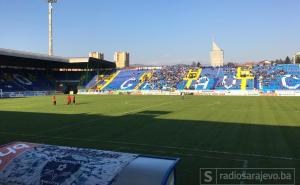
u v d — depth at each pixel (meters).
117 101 49.19
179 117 28.34
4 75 76.38
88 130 21.84
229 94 69.12
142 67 93.00
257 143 17.47
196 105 40.91
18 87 72.38
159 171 6.93
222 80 75.88
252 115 29.67
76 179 6.96
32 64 80.56
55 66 86.44
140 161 7.43
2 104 43.91
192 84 76.12
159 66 92.12
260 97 59.62
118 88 79.69
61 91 82.19
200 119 26.94
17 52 64.25
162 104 42.72
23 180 7.25
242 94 68.44
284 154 15.12
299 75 73.00
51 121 26.17
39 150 8.30
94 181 6.83
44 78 85.38
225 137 19.11
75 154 7.92
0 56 64.12
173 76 82.81
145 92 75.38
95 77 88.88
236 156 14.79
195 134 20.09
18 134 20.61
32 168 7.48
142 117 28.50
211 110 34.31
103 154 7.93
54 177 7.13
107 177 6.87
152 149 16.33
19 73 81.25
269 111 33.19
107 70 92.56
